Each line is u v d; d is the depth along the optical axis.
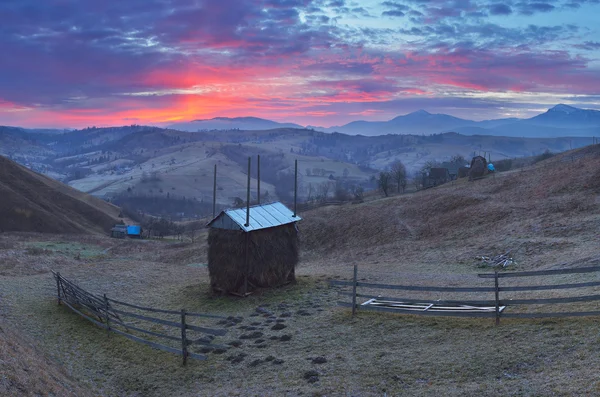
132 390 14.95
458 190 60.22
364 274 30.66
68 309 23.98
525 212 41.03
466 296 20.66
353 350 15.45
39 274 36.47
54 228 99.25
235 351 17.00
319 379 13.55
